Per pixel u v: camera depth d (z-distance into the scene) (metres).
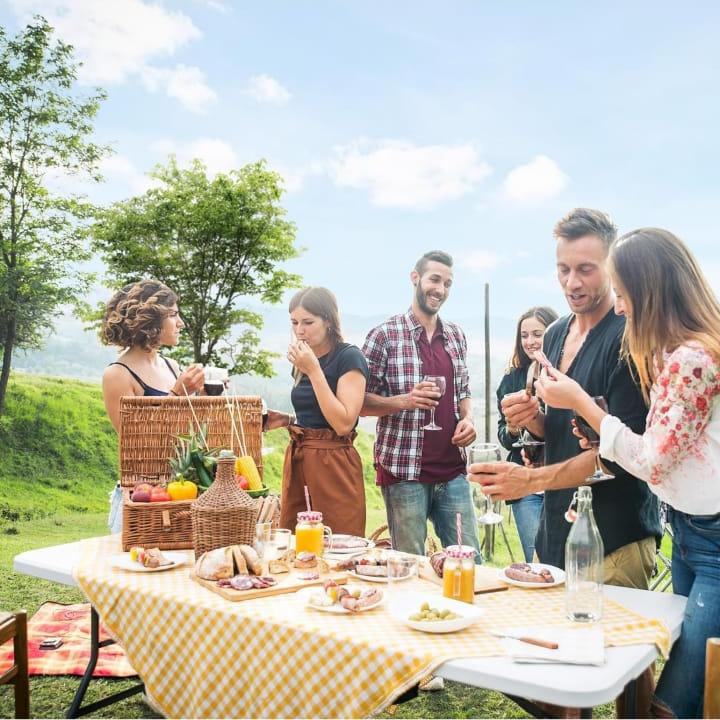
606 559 2.46
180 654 2.12
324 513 3.31
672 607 2.12
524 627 1.93
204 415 2.93
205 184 17.66
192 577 2.36
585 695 1.56
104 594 2.31
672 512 2.09
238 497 2.50
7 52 17.48
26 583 5.75
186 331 17.45
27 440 15.83
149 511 2.67
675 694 1.97
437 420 4.00
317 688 1.86
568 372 2.62
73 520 12.62
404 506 3.91
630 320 2.07
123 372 3.32
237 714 2.00
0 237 17.16
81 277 17.64
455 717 3.30
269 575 2.36
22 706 2.35
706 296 1.99
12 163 17.39
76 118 18.31
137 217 17.16
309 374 3.28
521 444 2.70
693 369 1.86
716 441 1.90
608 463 2.31
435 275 4.02
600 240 2.52
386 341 4.09
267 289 17.70
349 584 2.39
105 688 3.46
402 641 1.83
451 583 2.13
